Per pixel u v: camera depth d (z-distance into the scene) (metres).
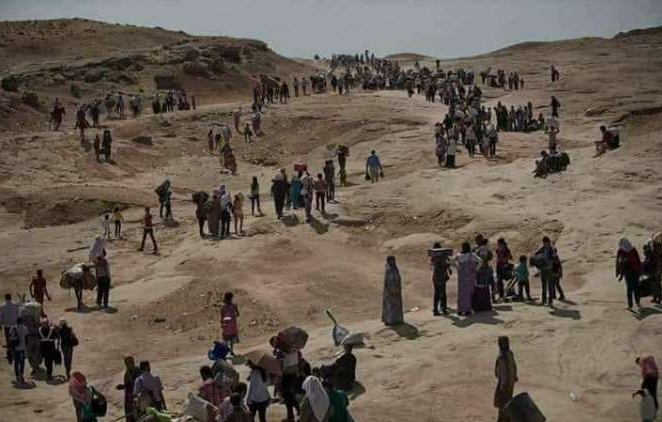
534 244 28.03
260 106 58.81
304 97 65.25
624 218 28.52
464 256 21.73
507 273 23.16
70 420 18.30
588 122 50.31
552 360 18.16
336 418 13.96
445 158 40.47
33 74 71.62
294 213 34.00
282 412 16.95
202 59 79.81
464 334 19.98
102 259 26.38
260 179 44.91
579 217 29.33
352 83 77.38
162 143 52.12
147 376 16.00
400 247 29.89
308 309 24.73
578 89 62.31
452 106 50.00
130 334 24.17
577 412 15.73
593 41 103.62
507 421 14.91
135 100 61.88
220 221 33.84
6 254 32.75
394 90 72.06
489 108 56.56
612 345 18.67
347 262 28.78
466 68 87.31
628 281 20.94
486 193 33.69
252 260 29.06
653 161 34.09
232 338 21.09
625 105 52.59
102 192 39.84
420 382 17.62
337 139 50.62
